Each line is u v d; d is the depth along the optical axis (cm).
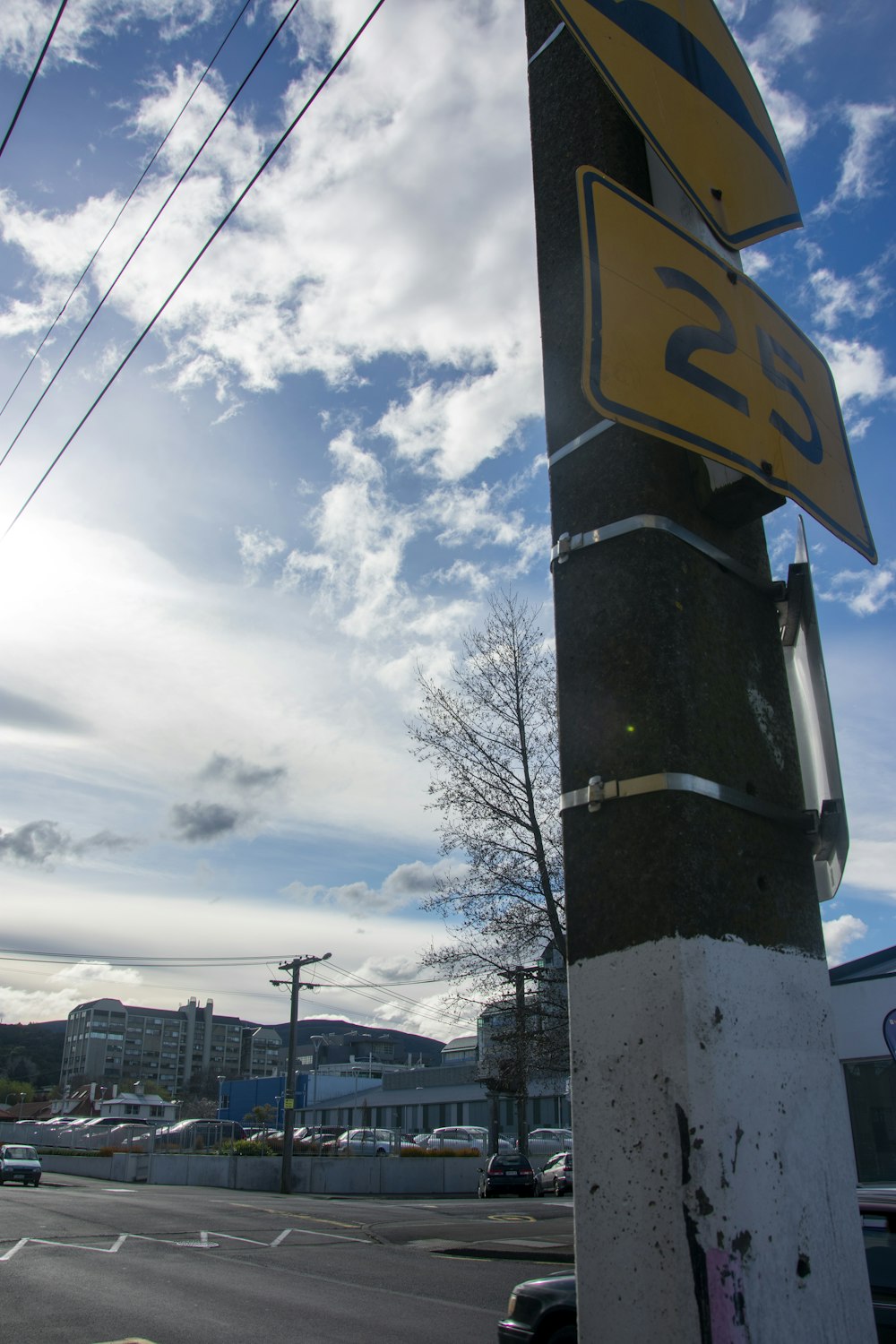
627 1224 210
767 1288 204
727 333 289
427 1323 887
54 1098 12900
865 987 1349
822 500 301
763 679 280
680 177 299
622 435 277
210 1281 1119
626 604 259
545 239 332
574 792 254
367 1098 6700
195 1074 15775
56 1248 1406
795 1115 229
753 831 252
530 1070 1895
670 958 220
